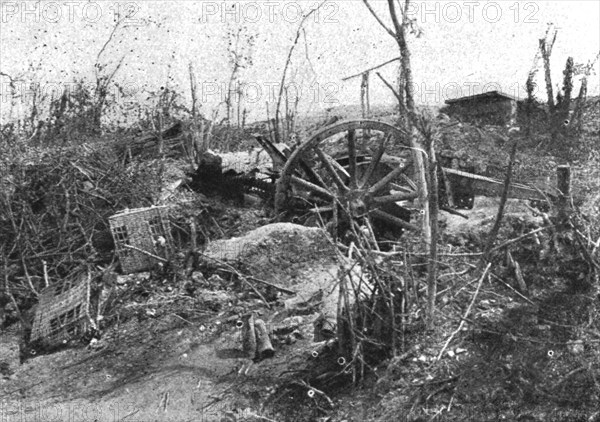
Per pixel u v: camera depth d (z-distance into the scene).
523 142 10.97
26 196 10.42
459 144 11.09
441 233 8.08
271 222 10.14
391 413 5.82
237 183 11.06
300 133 15.91
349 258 7.02
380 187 9.70
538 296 6.68
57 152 11.20
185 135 13.01
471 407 5.66
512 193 9.21
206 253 9.16
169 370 7.24
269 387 6.61
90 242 9.89
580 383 5.67
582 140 11.31
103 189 10.66
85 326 8.16
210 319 8.07
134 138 12.86
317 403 6.23
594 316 6.34
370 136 13.13
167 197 10.73
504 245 6.83
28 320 8.90
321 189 9.78
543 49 13.45
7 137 12.11
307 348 7.09
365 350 6.51
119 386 7.11
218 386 6.82
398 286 6.56
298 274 8.81
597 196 7.86
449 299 6.90
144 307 8.45
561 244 6.94
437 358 6.13
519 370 5.85
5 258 9.58
